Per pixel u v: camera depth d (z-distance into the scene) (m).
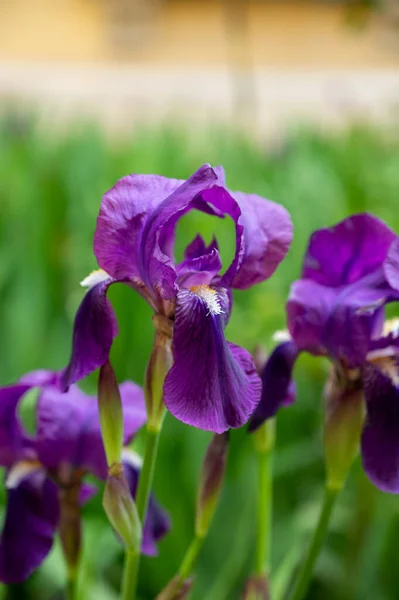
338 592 0.92
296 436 1.08
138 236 0.67
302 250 1.15
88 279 0.69
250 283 0.69
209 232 1.07
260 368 0.72
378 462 0.69
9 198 1.50
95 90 3.75
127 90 3.76
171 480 0.94
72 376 0.68
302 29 4.75
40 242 1.25
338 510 0.94
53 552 0.86
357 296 0.71
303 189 1.29
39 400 0.74
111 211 0.68
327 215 1.25
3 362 1.10
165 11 5.04
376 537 0.91
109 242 0.68
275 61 4.70
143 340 1.04
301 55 4.68
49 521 0.74
